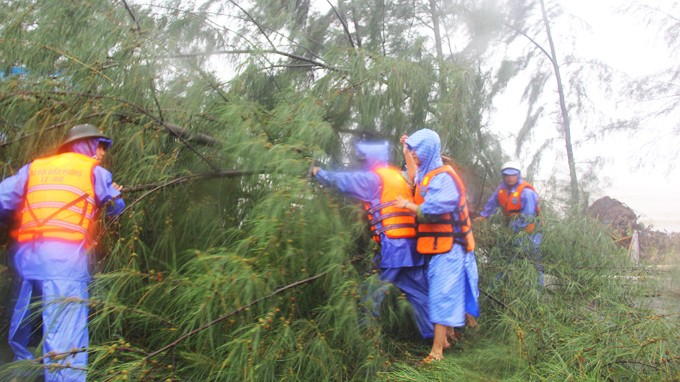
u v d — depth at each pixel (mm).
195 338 3273
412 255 3922
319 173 3832
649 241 6344
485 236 4695
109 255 3561
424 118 4781
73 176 3256
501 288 4352
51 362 2932
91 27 4145
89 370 2934
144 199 3791
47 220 3145
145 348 3414
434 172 3805
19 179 3271
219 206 3973
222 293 3186
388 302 3875
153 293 3445
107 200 3367
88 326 3225
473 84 4996
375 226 3975
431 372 3490
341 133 4559
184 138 4023
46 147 3730
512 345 3627
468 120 5051
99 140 3592
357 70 4473
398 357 3844
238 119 3791
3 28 4023
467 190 5211
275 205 3443
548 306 4102
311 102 4121
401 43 5336
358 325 3498
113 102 3883
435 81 4801
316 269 3568
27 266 3135
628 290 4312
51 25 4125
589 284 4395
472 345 3986
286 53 4895
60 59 4055
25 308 3086
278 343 3191
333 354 3379
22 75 3941
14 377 2912
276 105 4371
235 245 3654
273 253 3438
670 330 3514
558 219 4961
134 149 3879
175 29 4496
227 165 3945
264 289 3322
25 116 3783
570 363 3361
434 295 3789
